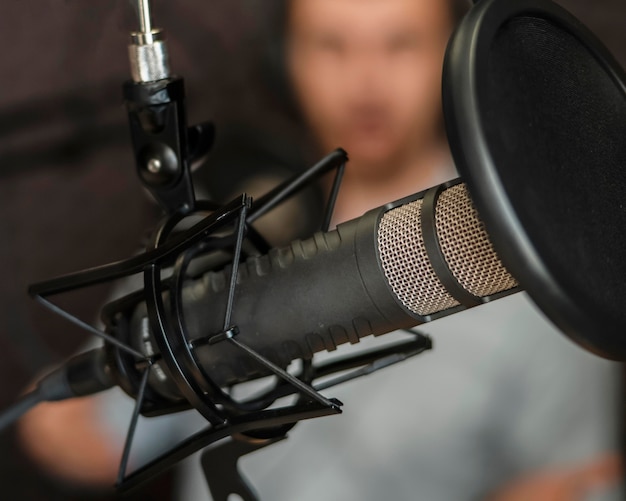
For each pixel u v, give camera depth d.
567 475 1.34
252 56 1.40
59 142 1.55
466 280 0.58
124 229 1.62
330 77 1.31
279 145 1.34
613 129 0.61
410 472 1.35
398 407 1.35
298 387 0.61
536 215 0.53
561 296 0.53
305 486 1.35
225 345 0.63
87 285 0.66
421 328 1.36
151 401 0.68
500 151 0.53
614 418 1.35
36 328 1.59
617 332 0.55
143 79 0.66
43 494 1.42
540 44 0.59
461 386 1.35
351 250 0.61
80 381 0.72
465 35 0.55
